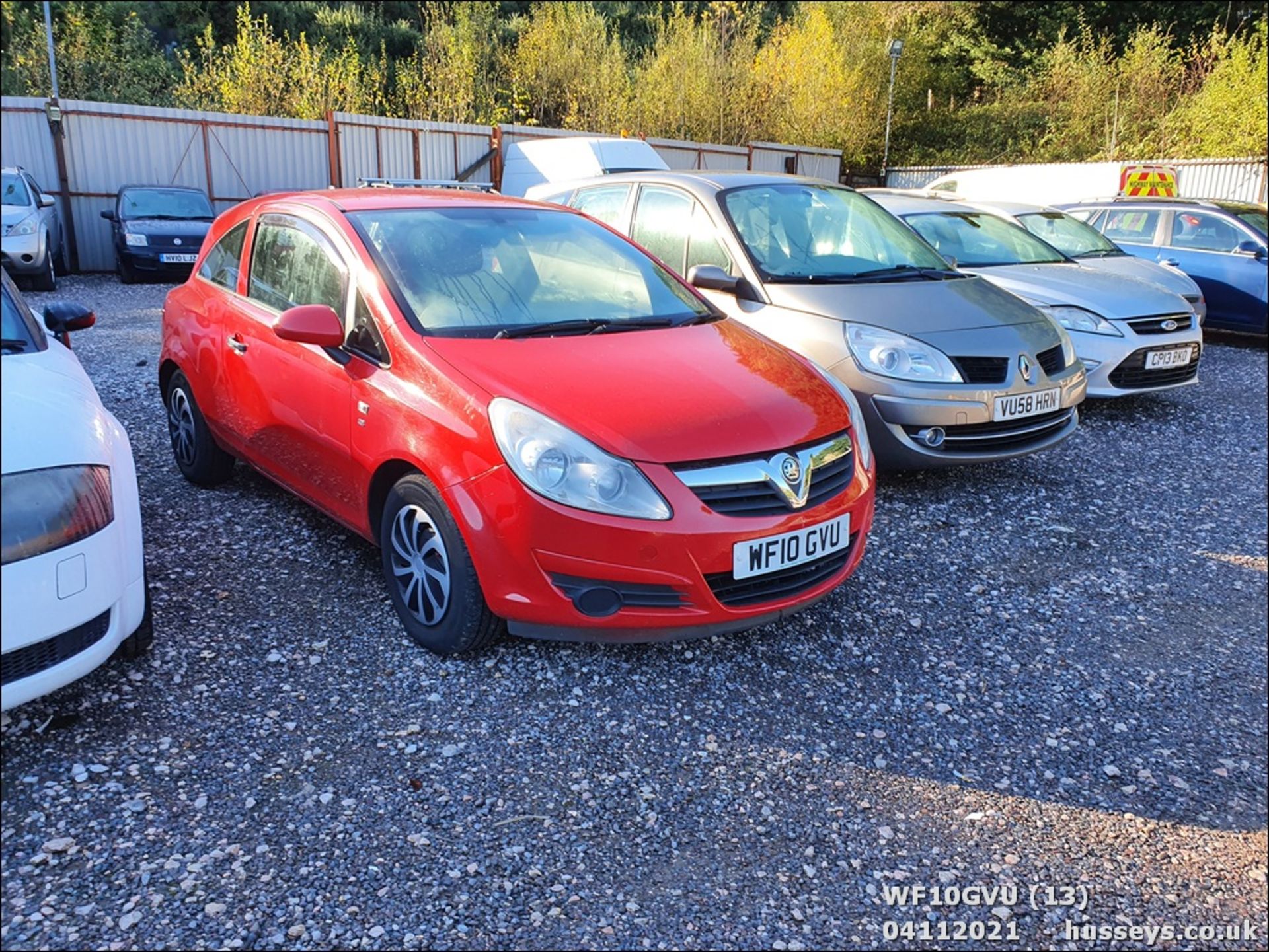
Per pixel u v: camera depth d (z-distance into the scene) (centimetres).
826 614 369
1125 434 673
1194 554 456
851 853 243
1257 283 1013
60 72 2238
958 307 512
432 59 2383
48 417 267
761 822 251
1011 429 497
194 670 301
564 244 402
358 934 204
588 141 1534
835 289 506
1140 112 2580
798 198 573
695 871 231
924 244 595
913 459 479
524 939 207
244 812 238
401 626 337
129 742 262
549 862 230
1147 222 1114
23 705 276
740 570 293
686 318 386
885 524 468
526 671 312
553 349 328
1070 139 2667
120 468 282
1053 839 254
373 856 227
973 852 247
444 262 360
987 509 498
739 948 210
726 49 2591
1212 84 2270
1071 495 529
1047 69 2919
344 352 343
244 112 2058
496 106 2372
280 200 420
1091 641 365
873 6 2942
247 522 428
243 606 346
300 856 225
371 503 338
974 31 3200
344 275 356
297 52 2192
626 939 209
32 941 195
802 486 305
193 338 446
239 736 268
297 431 372
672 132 2447
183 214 1430
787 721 297
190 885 213
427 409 306
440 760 265
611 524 280
